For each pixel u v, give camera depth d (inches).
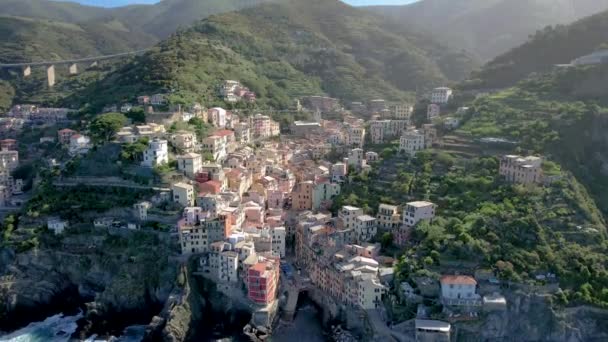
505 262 6658.5
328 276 7662.4
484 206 7677.2
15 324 7672.2
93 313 7534.5
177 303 7278.5
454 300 6333.7
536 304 6373.0
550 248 6879.9
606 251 6894.7
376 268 7170.3
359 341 6668.3
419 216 7854.3
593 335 6264.8
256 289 7273.6
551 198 7608.3
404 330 6343.5
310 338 7007.9
